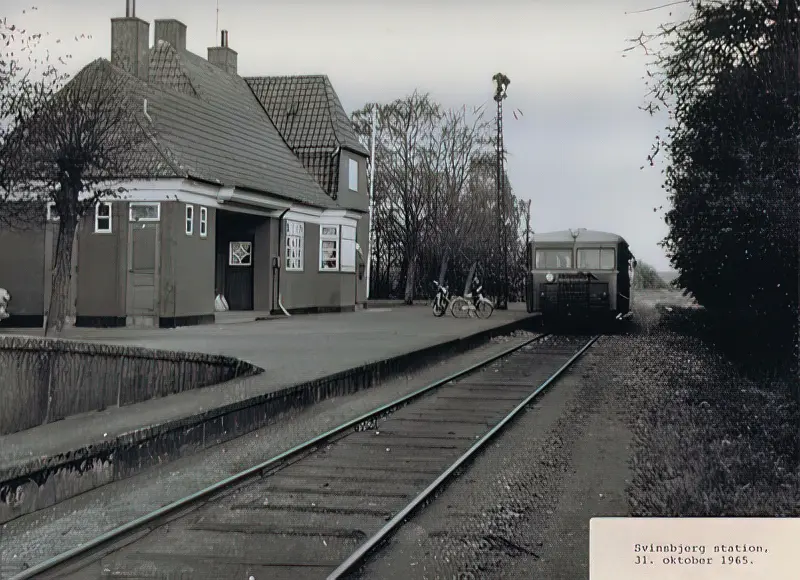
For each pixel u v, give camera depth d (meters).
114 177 19.95
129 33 27.14
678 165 17.84
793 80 15.24
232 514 7.07
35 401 8.95
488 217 53.53
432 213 52.38
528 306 31.27
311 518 6.97
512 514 7.07
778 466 8.82
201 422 9.83
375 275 58.12
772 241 17.80
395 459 9.26
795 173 16.34
